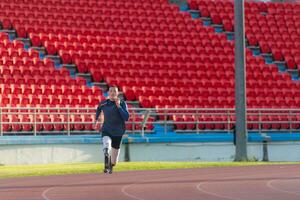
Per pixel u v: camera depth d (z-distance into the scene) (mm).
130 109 55031
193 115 61281
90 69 68500
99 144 53875
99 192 27109
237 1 50531
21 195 26047
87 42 72312
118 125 34938
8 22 72062
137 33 76000
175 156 56750
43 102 60250
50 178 34656
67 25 74000
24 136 52250
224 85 70625
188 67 72375
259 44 79875
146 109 55562
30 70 64812
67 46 70812
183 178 34281
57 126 56562
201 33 78750
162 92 67375
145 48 73688
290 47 80562
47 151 52000
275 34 82125
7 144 50344
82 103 61875
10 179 34156
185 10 84375
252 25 82812
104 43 72875
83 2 78375
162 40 75938
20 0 75938
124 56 71562
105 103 34969
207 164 45125
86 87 63906
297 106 70188
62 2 77438
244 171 39438
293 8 87375
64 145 52688
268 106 69188
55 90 62625
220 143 58250
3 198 24984
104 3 79500
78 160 53156
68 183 31500
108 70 68750
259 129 61812
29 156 51281
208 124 62469
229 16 83562
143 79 68688
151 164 44500
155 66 71375
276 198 24438
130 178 34406
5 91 60656
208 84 70125
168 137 56812
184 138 57094
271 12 86000
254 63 75688
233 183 31062
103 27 75688
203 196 25344
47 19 74188
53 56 69875
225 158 58375
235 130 53031
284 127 65312
